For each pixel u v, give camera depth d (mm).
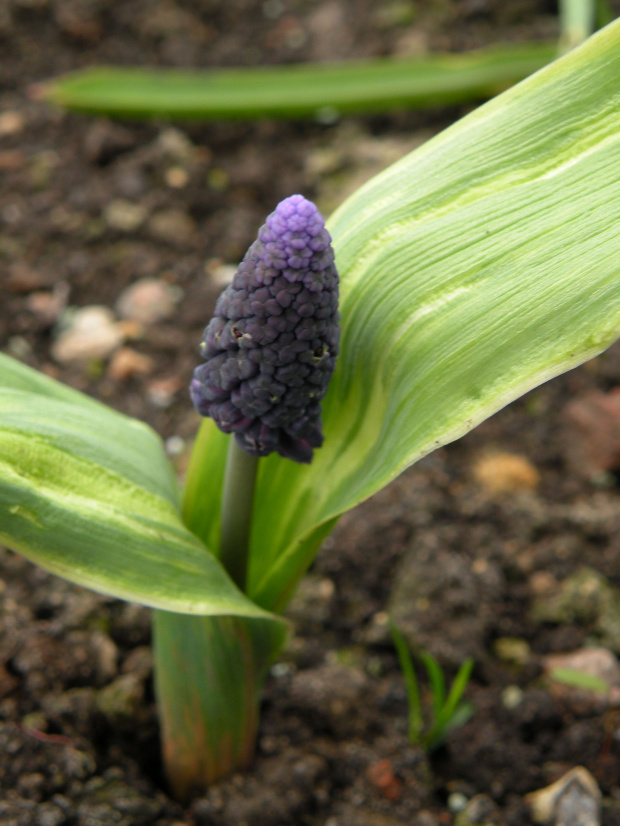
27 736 239
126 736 251
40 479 192
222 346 184
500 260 186
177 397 327
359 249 199
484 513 294
